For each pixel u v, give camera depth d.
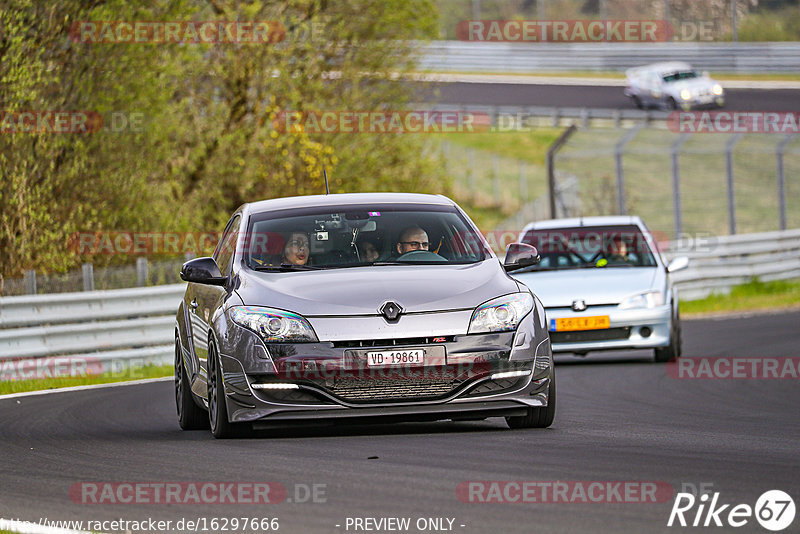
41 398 44.34
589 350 49.88
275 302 28.05
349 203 32.28
